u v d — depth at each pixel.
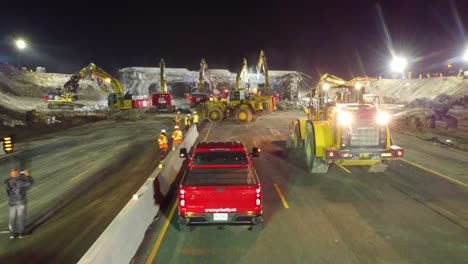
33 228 8.90
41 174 14.45
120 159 17.02
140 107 48.25
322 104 15.73
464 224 8.77
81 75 47.00
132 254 7.04
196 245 7.63
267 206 10.16
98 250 5.40
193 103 55.12
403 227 8.59
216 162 8.34
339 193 11.40
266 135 25.39
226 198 7.49
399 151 12.18
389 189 11.79
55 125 31.64
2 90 52.62
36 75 67.38
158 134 26.41
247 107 34.03
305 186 12.26
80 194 11.62
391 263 6.83
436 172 13.91
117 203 10.66
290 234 8.18
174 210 9.80
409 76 57.59
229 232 8.29
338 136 12.36
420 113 26.27
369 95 14.86
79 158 17.48
